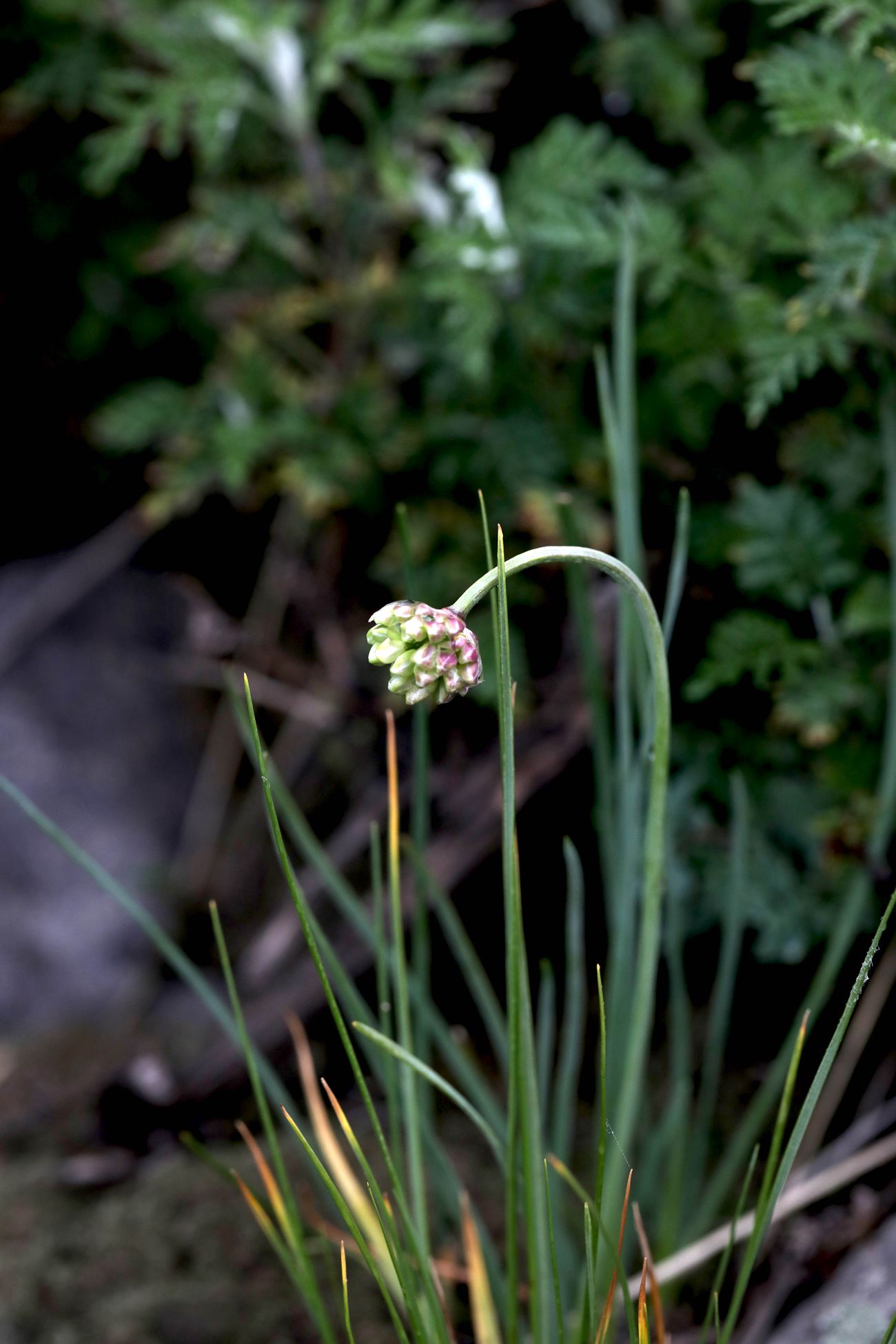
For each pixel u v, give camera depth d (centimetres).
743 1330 70
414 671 56
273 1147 64
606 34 93
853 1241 71
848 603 74
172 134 90
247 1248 75
